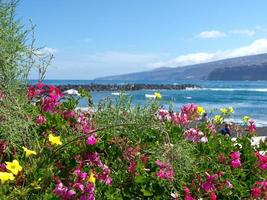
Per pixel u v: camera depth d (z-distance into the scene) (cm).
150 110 313
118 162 236
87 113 295
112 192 201
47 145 196
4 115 197
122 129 261
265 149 317
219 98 5503
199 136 277
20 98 218
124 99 310
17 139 200
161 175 212
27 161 193
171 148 217
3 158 203
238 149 284
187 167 217
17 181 175
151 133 272
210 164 252
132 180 218
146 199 214
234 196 236
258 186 245
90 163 215
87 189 181
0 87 202
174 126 302
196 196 224
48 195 171
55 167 197
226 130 401
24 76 210
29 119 210
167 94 6112
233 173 255
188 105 342
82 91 306
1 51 202
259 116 2981
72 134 251
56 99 263
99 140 238
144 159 236
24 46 210
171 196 214
